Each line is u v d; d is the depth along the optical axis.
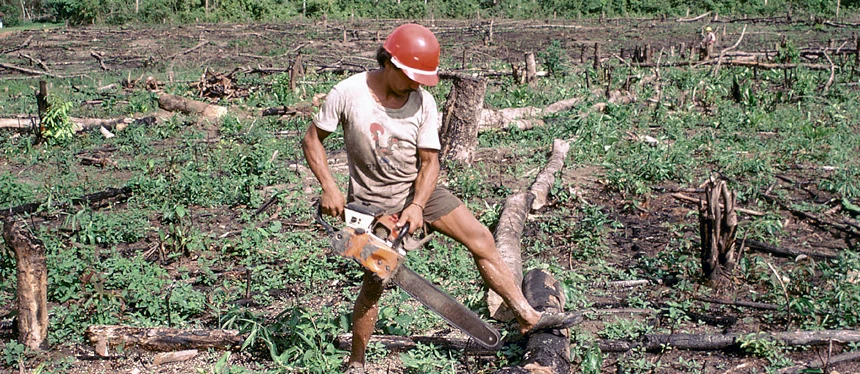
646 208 7.66
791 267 5.86
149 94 15.91
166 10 44.66
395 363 4.22
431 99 3.53
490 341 3.54
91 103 15.12
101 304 4.83
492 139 11.05
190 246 6.16
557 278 5.40
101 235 6.64
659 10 45.19
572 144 10.12
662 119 12.14
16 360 4.30
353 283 5.56
